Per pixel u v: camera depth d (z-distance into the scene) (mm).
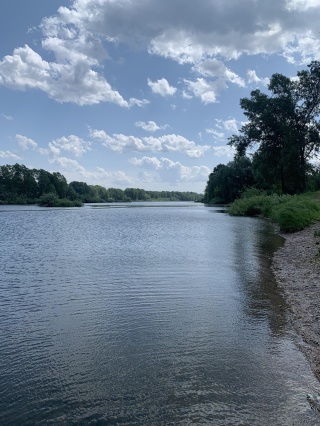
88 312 9969
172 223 42500
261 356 7199
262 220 45531
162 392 5988
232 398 5789
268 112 59219
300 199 41156
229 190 113562
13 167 150750
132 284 12914
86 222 46031
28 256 19219
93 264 16750
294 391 5965
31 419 5352
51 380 6402
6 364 7000
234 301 10766
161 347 7660
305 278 13234
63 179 170500
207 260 17453
